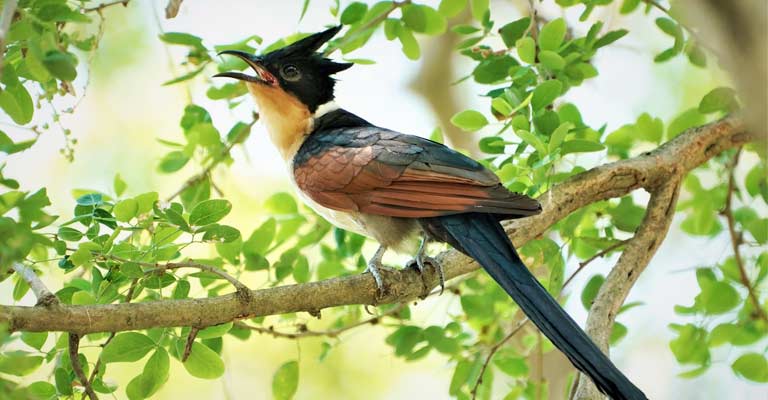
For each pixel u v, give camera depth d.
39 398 8.75
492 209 9.46
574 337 8.42
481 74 11.12
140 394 9.01
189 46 11.47
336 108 12.15
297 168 11.10
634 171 10.47
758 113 6.82
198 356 8.98
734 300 11.34
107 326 8.05
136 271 8.59
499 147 10.70
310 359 17.09
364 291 9.58
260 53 12.27
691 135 11.05
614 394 8.00
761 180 12.01
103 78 16.44
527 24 11.16
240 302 8.52
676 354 11.66
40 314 7.79
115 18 15.88
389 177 10.38
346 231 12.25
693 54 11.63
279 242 12.46
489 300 12.34
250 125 12.06
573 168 10.96
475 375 11.45
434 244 12.21
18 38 8.45
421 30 11.45
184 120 11.98
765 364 11.16
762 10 6.58
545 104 10.20
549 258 11.16
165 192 16.14
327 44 12.34
